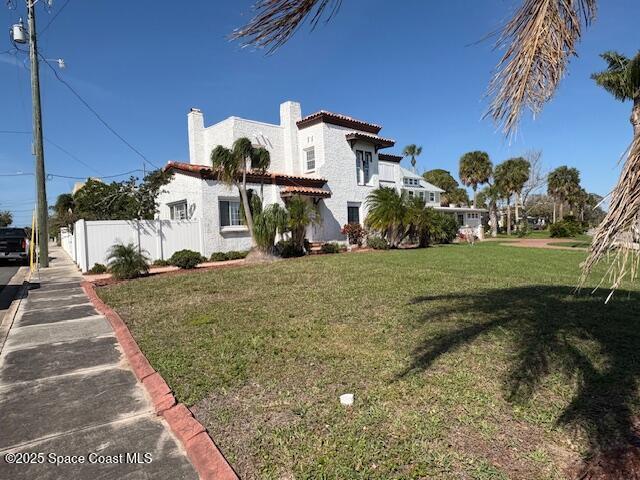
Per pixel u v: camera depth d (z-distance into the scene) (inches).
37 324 264.7
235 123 817.5
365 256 641.0
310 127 893.8
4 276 564.7
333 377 158.6
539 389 144.7
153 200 761.0
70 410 138.9
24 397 150.0
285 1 116.0
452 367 166.1
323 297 308.8
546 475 97.9
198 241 661.3
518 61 109.3
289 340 204.5
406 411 130.3
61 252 1218.0
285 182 789.2
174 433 122.6
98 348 209.8
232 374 163.3
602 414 125.9
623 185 76.0
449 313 250.8
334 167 889.5
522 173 1801.2
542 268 477.1
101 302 322.3
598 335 203.6
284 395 144.2
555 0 107.7
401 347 191.2
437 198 1630.2
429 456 106.0
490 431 117.8
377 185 1005.8
